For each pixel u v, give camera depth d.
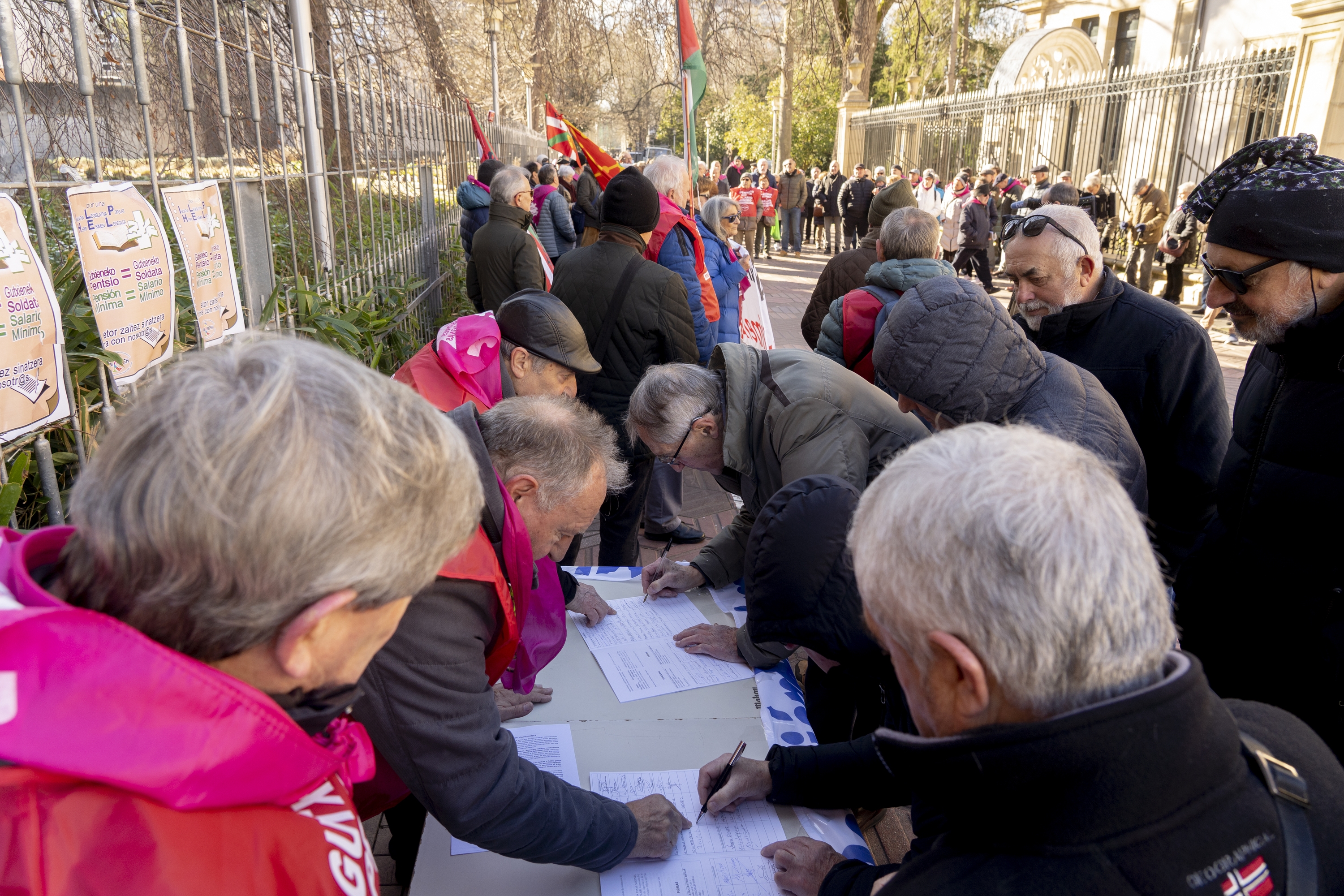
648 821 1.32
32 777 0.58
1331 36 7.89
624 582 2.21
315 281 3.28
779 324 9.03
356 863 0.74
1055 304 2.12
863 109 19.50
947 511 0.70
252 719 0.62
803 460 1.88
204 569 0.58
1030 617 0.66
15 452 1.58
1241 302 1.47
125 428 0.60
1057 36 14.24
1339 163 1.38
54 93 2.56
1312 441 1.44
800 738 1.58
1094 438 1.53
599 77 20.23
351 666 0.71
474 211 6.04
